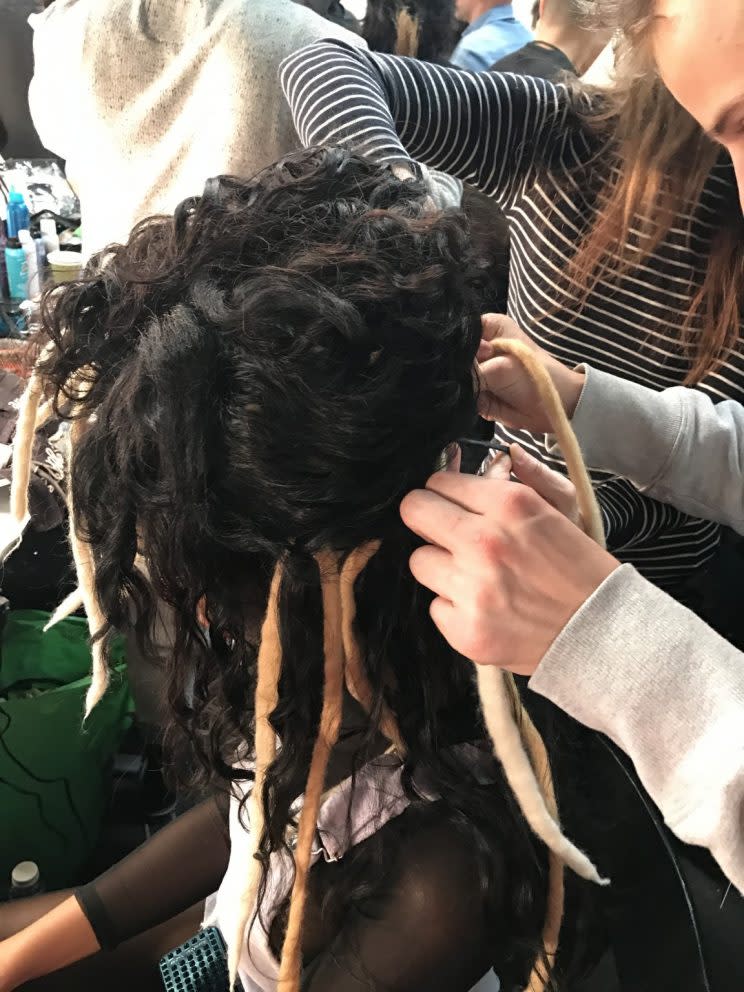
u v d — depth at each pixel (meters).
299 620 0.41
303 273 0.36
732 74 0.42
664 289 0.70
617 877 0.49
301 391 0.34
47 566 0.98
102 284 0.41
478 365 0.44
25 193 1.43
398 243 0.38
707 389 0.72
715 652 0.36
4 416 1.00
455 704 0.49
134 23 0.84
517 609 0.37
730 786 0.34
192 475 0.35
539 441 0.73
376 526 0.39
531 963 0.52
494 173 0.72
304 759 0.45
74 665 1.05
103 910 0.75
